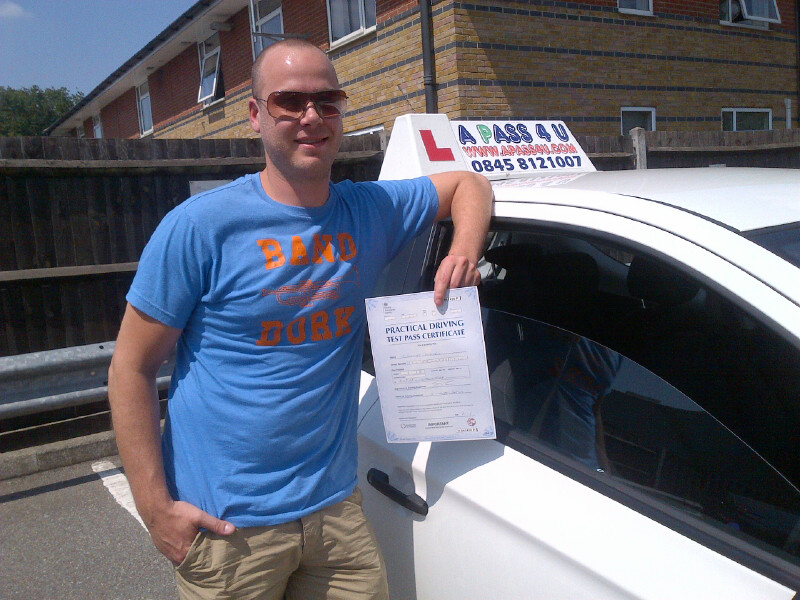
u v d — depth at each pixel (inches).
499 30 357.7
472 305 62.2
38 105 2331.4
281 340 62.0
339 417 67.1
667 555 52.9
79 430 197.6
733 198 65.4
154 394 63.5
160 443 63.7
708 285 55.6
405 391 66.4
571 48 387.2
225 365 62.2
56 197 199.2
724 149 344.2
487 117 357.4
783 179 74.2
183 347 65.4
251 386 61.8
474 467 66.3
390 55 385.4
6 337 194.7
